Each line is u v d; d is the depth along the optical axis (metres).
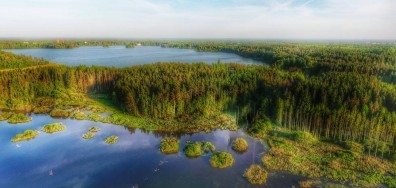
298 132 87.12
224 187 64.62
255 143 86.50
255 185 64.94
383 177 67.06
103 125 101.06
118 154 79.88
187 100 107.12
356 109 86.69
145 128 97.44
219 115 106.62
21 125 99.88
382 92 96.19
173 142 83.44
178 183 66.25
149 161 76.06
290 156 76.81
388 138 82.50
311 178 67.12
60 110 111.62
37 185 65.38
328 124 86.69
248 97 112.94
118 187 64.88
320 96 97.56
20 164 74.06
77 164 74.44
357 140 84.19
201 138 90.56
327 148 81.00
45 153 79.94
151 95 110.31
